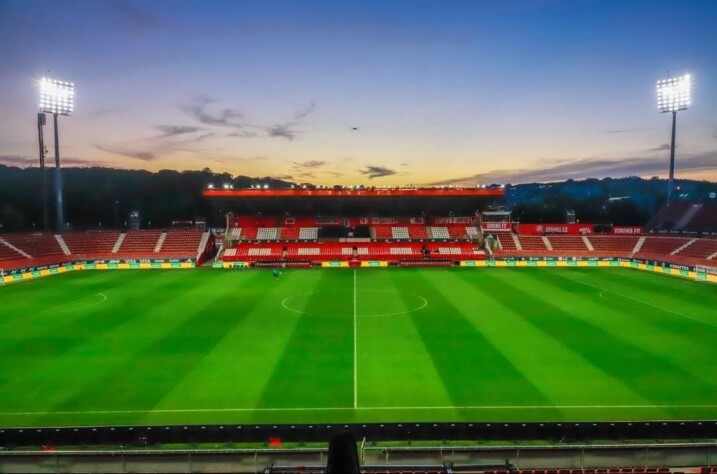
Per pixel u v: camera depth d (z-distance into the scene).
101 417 19.77
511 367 25.16
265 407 20.61
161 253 69.50
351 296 44.66
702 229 70.75
